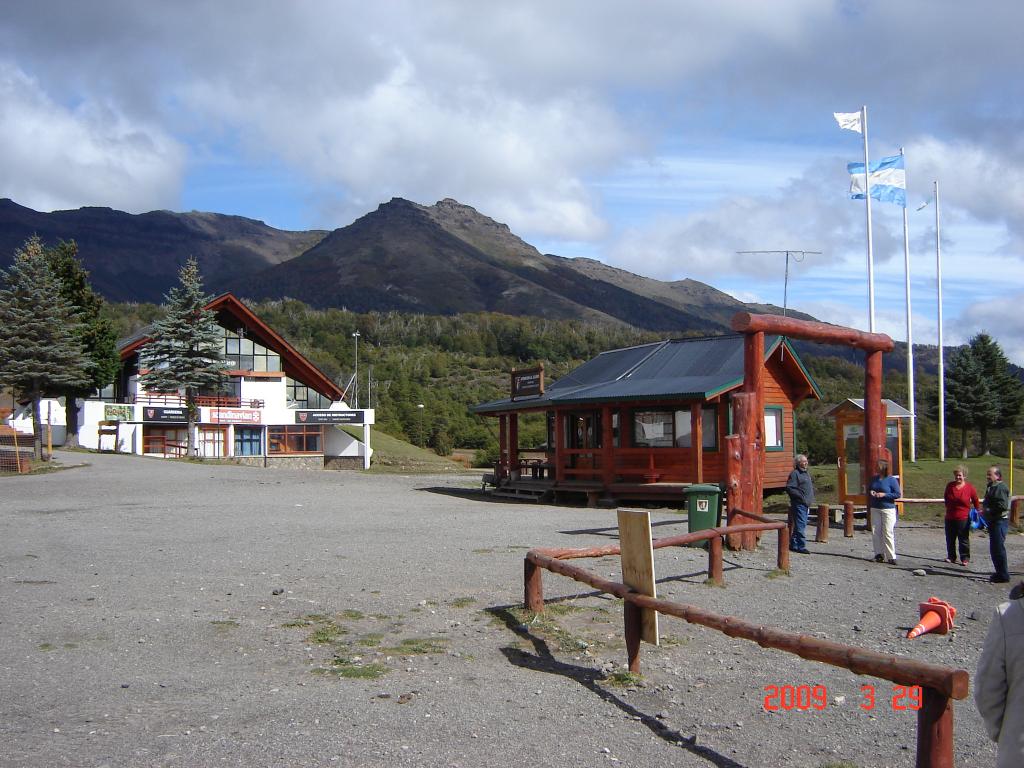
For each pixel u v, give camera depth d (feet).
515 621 30.50
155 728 19.36
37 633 27.45
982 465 97.09
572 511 72.54
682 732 20.66
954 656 28.66
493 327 633.61
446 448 272.92
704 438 80.64
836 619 33.30
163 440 177.88
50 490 84.38
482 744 19.22
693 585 38.58
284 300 617.21
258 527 55.83
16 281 135.03
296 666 24.86
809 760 19.12
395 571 39.40
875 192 93.71
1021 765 11.48
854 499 68.39
